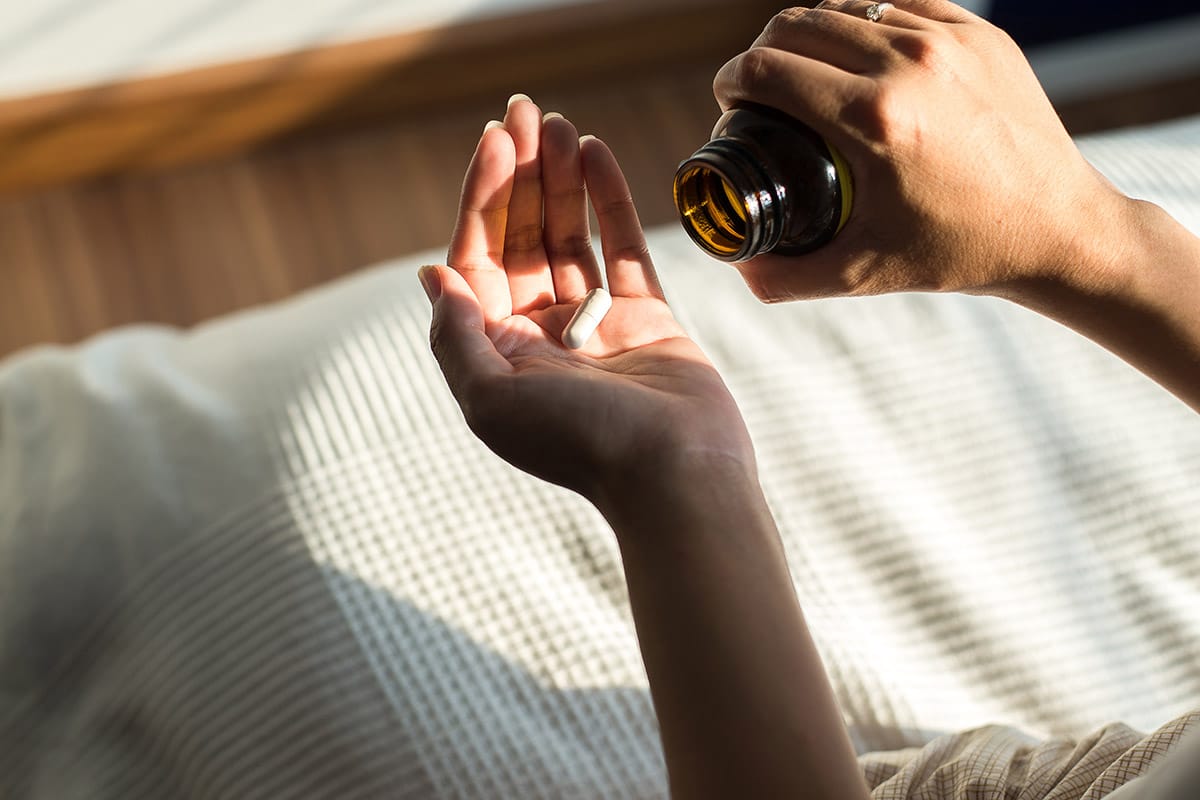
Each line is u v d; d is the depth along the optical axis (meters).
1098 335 0.86
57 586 0.98
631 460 0.78
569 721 0.94
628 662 0.95
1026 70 0.82
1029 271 0.83
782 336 1.04
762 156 0.81
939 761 0.88
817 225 0.82
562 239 0.87
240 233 1.81
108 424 1.01
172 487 0.99
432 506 0.98
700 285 1.07
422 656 0.95
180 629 0.96
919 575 0.99
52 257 1.76
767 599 0.76
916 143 0.80
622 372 0.82
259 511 0.98
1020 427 1.03
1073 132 1.95
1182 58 1.96
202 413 1.01
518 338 0.84
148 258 1.77
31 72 1.68
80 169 1.81
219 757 0.94
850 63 0.81
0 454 1.02
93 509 0.99
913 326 1.05
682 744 0.75
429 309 1.04
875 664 0.97
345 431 1.00
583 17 1.85
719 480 0.78
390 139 1.91
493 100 1.93
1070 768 0.84
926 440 1.02
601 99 1.96
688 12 1.88
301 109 1.84
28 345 1.69
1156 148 1.12
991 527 1.01
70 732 0.98
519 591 0.97
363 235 1.82
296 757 0.94
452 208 1.85
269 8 1.72
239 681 0.95
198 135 1.83
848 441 1.02
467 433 1.00
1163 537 1.00
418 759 0.93
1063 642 0.98
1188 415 1.03
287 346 1.04
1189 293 0.84
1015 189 0.81
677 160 1.91
